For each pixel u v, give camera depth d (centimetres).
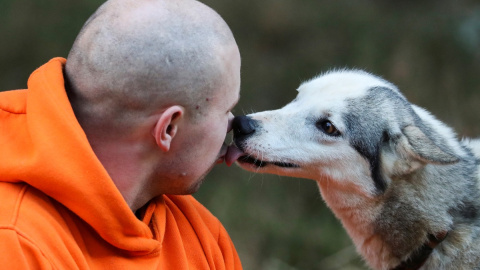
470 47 1520
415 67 1504
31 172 374
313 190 1330
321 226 1273
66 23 1383
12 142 396
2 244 354
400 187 648
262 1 1580
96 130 405
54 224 384
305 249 1195
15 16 1371
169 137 410
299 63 1513
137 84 392
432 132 666
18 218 369
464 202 638
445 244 636
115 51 391
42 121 383
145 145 414
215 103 424
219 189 1271
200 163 438
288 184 1338
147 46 391
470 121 1434
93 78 397
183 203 498
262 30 1554
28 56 1357
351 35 1559
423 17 1602
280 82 1477
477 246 629
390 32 1562
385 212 657
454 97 1470
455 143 674
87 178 377
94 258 404
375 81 707
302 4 1605
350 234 706
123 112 400
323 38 1562
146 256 416
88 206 380
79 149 377
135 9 401
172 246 450
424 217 637
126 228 394
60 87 393
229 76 427
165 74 394
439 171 643
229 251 512
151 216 449
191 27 405
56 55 1361
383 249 675
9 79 1341
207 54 408
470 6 1627
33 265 359
